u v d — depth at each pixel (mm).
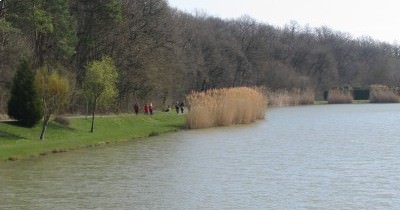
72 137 47938
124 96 79125
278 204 23500
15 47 58438
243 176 30250
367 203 23672
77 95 65000
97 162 35625
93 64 53875
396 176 30109
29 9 55531
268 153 40094
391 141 48688
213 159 37031
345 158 37281
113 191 26266
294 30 192750
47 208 22844
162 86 83938
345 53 194625
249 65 139125
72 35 64625
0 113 56594
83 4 72188
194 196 25156
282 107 123250
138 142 48094
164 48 82438
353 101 150375
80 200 24344
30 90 47906
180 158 37531
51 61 68562
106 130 55844
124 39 76812
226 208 22812
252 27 160875
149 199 24547
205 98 65312
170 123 66688
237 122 70250
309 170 32219
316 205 23344
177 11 128000
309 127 65375
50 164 34656
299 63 173000
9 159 36375
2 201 24141
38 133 47438
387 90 148000
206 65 122000
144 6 79500
